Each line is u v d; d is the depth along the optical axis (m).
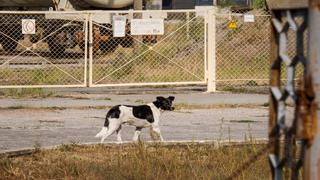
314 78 4.52
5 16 32.38
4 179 9.98
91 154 11.81
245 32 28.80
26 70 25.80
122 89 23.41
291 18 4.84
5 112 18.06
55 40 31.61
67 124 16.00
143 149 11.30
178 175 9.88
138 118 12.59
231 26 26.97
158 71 24.59
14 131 14.95
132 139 13.30
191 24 27.14
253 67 26.73
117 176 9.97
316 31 4.50
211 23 22.78
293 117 4.96
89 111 18.22
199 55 25.31
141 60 24.91
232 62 26.91
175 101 19.98
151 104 12.80
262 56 27.38
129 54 25.83
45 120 16.67
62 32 31.78
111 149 12.17
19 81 24.41
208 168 10.29
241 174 9.34
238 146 11.84
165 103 12.80
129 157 10.96
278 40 4.95
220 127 15.33
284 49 4.90
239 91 22.64
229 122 16.36
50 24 31.55
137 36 24.95
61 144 12.60
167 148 12.09
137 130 12.82
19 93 21.84
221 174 9.65
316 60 4.50
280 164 5.02
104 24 29.59
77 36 31.91
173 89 23.41
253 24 29.02
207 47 22.81
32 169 10.59
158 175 9.91
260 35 28.47
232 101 20.05
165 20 27.81
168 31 27.23
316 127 4.52
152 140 12.88
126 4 35.84
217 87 23.52
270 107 4.98
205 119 16.86
